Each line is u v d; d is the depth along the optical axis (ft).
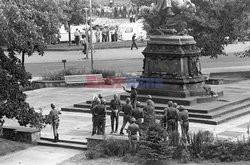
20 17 149.59
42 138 159.74
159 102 192.95
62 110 200.85
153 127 131.13
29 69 292.61
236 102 195.93
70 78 256.52
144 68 205.16
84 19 380.17
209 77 261.85
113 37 407.23
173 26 204.13
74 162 137.90
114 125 173.06
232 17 263.90
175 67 197.26
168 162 130.52
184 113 145.28
